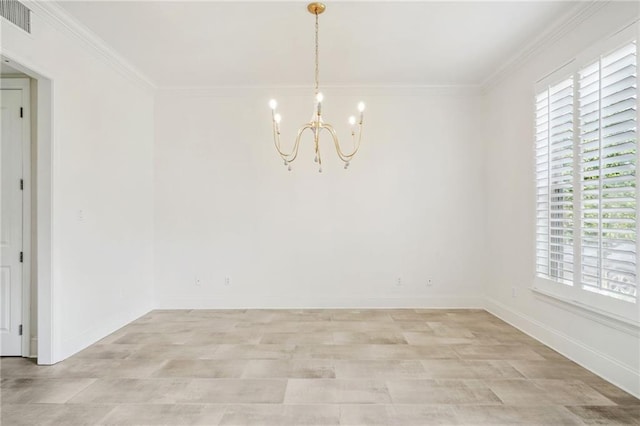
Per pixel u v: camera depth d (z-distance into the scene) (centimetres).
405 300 506
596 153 288
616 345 275
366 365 315
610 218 276
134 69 440
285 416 236
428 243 507
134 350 352
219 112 509
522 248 405
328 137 506
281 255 508
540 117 361
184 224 509
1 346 336
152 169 506
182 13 316
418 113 507
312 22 333
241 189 508
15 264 337
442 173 507
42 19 302
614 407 245
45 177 316
